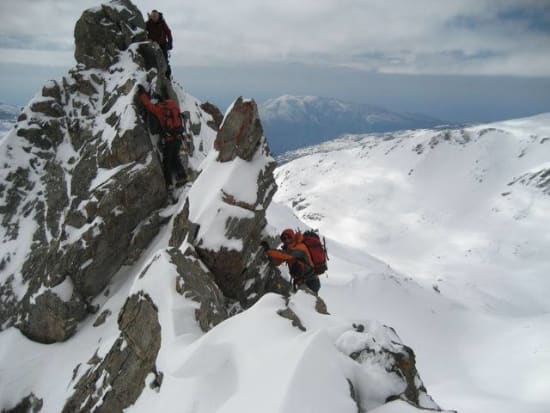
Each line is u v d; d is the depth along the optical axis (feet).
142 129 50.16
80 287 45.75
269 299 22.35
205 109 78.79
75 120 59.41
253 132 39.86
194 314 25.38
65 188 53.78
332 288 173.17
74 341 43.75
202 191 39.34
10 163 57.31
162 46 64.59
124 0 68.18
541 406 135.03
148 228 48.47
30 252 51.21
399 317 188.85
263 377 16.03
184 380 18.92
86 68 62.95
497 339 204.95
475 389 155.74
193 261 33.45
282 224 154.20
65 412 30.68
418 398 17.97
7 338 45.44
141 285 28.30
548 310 517.14
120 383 25.18
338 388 14.94
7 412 39.65
